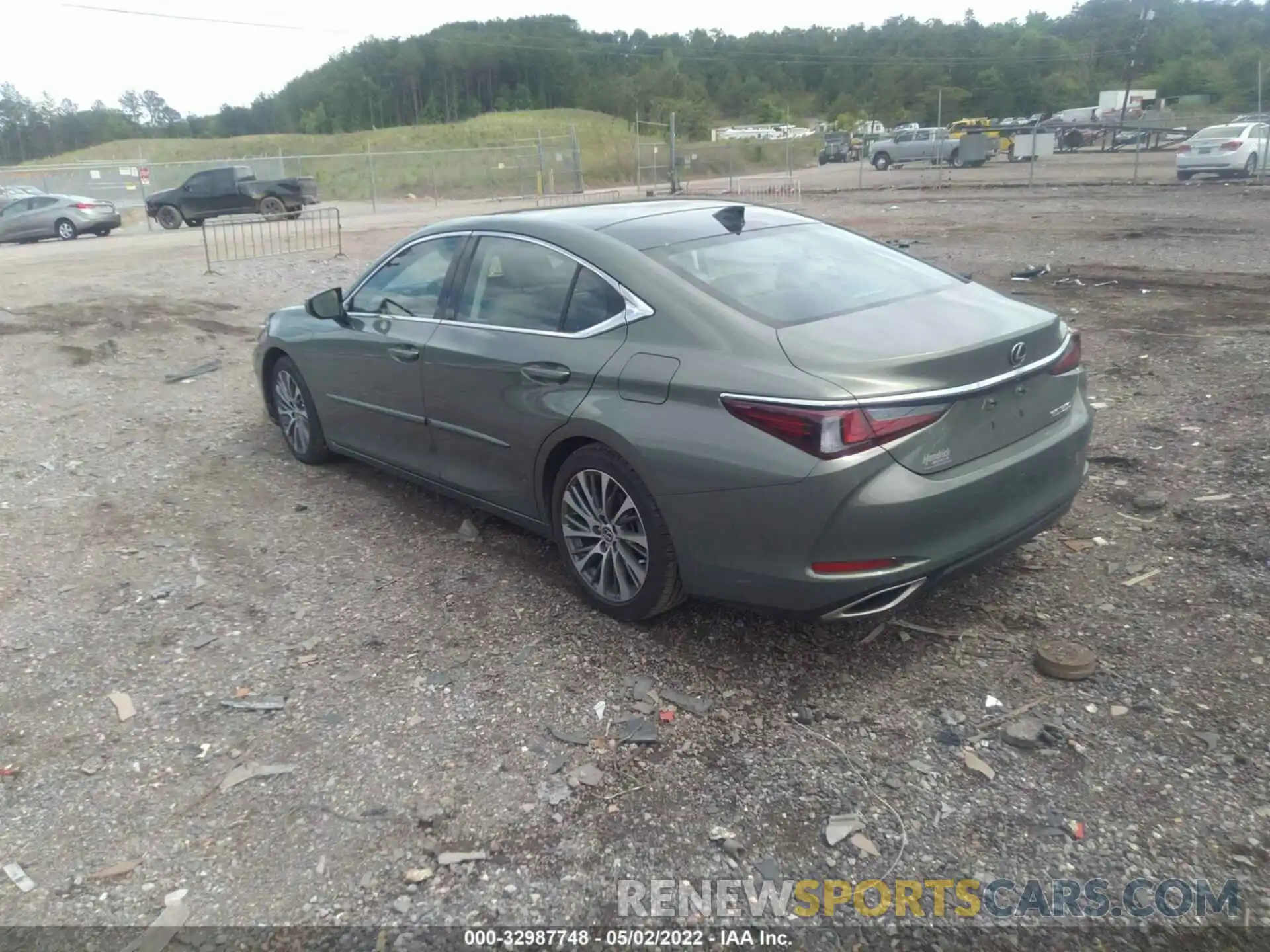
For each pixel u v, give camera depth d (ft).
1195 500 16.35
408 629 13.75
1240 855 9.04
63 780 10.85
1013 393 11.96
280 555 16.37
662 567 12.53
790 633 13.15
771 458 11.03
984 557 11.95
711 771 10.51
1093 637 12.64
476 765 10.75
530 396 13.82
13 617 14.46
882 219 67.31
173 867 9.52
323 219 97.71
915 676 12.04
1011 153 148.05
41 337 33.65
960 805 9.85
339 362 18.21
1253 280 36.04
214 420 24.31
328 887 9.19
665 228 14.38
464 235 16.11
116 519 18.12
